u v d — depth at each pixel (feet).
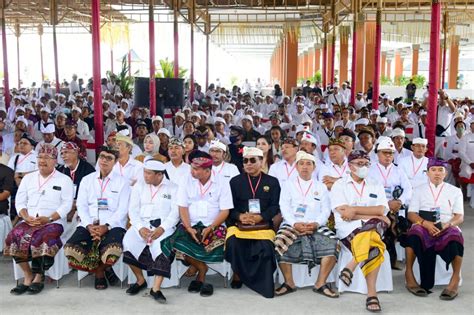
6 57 60.64
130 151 21.38
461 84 147.33
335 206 17.85
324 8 72.79
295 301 17.07
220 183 18.20
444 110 41.68
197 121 38.29
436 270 18.52
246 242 17.65
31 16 91.76
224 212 17.99
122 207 18.26
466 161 31.17
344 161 20.94
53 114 46.55
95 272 18.06
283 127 39.83
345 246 17.72
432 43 31.37
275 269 17.67
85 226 18.01
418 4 69.41
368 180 18.08
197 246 17.66
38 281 17.72
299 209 18.17
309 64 148.36
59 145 25.80
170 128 44.01
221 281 19.15
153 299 17.13
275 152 25.02
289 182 18.51
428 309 16.51
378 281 17.80
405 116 40.09
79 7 76.69
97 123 33.76
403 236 19.66
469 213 29.55
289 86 95.76
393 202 19.67
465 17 80.64
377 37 50.70
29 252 17.30
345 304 16.84
